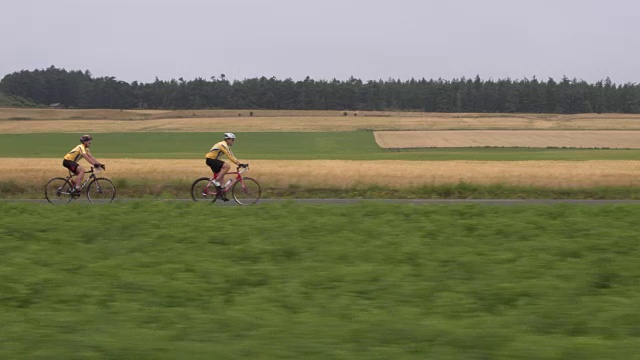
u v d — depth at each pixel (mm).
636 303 7770
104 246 11797
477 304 7895
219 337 6566
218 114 152125
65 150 69375
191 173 29328
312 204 18344
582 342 6227
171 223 14383
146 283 8969
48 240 12477
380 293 8414
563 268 9633
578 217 15055
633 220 14492
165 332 6711
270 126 112562
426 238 12414
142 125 115188
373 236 12688
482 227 13508
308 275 9453
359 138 90625
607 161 42125
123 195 25828
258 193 21094
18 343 6348
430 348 6156
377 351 6070
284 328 6852
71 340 6441
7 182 26656
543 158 52438
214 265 10133
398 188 26047
